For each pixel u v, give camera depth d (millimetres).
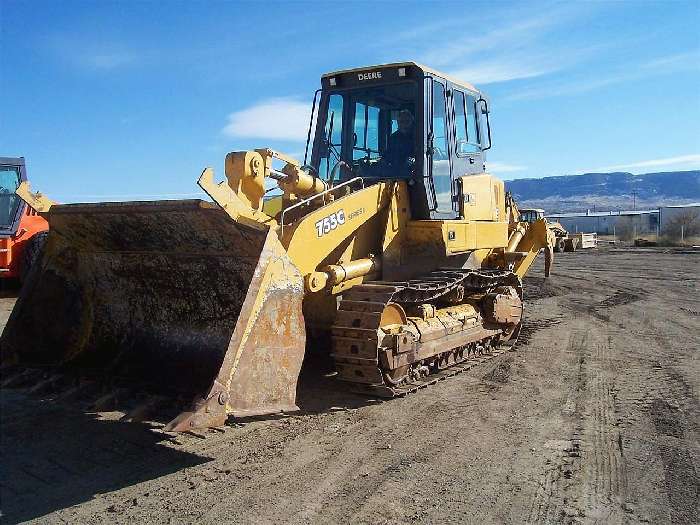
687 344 10047
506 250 10766
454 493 4602
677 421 6230
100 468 5078
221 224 5375
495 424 6145
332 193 7246
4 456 5340
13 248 13586
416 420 6250
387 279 7621
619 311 13680
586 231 67438
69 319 6668
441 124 8234
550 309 14125
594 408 6668
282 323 5289
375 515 4254
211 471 4996
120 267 6500
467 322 8438
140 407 5199
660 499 4520
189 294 6055
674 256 30641
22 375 6156
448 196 8312
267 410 5129
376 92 8250
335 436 5785
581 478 4879
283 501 4457
